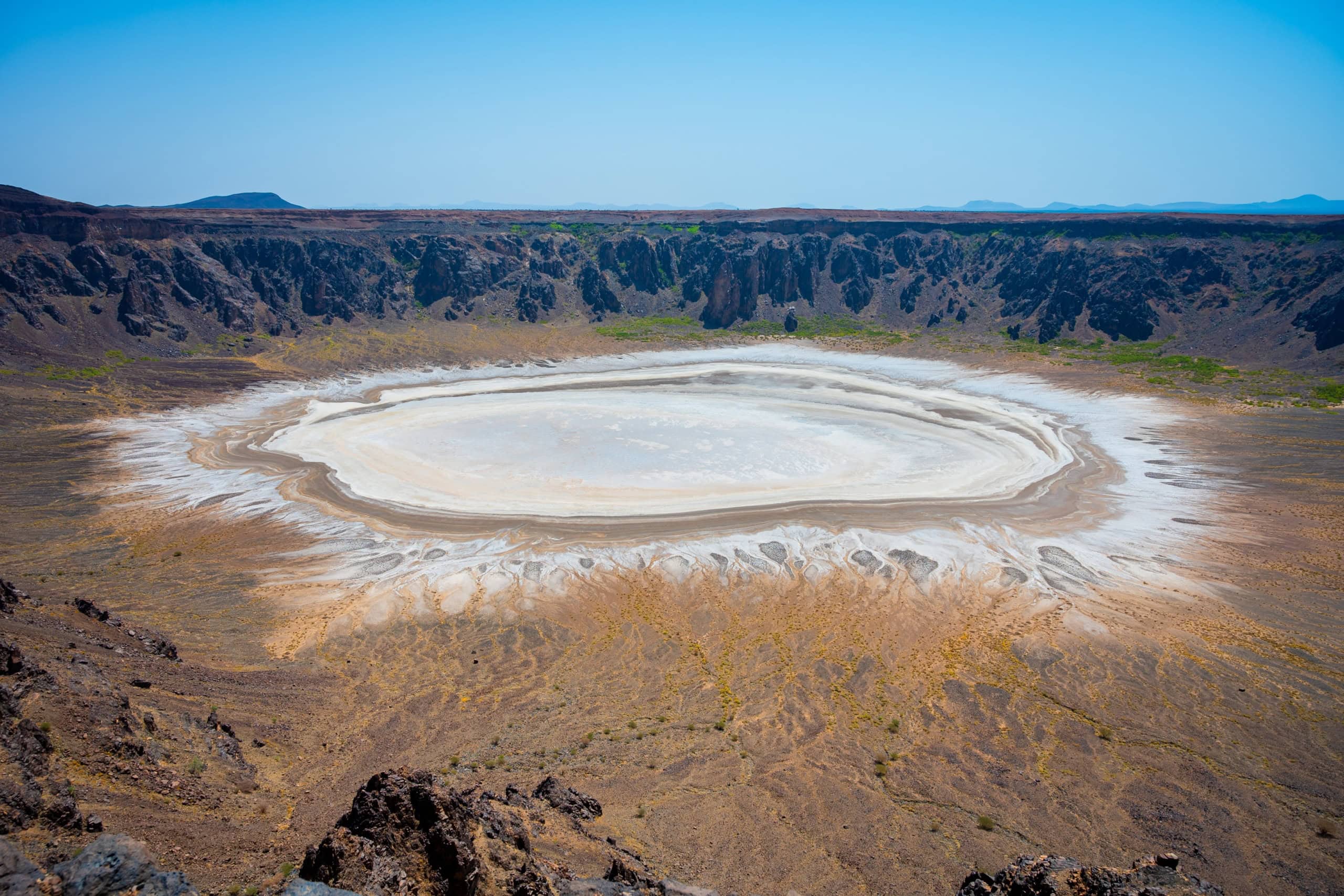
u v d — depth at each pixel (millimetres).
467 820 19672
